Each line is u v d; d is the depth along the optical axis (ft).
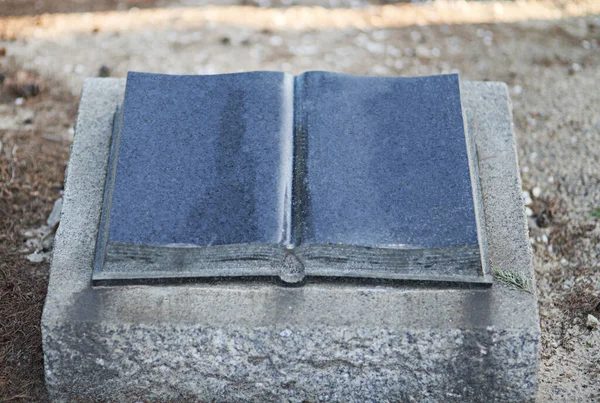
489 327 5.11
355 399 5.27
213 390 5.27
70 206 5.57
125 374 5.22
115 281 5.22
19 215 6.36
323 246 5.17
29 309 5.71
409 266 5.22
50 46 7.96
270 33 8.16
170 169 5.36
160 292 5.22
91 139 5.88
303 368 5.20
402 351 5.15
